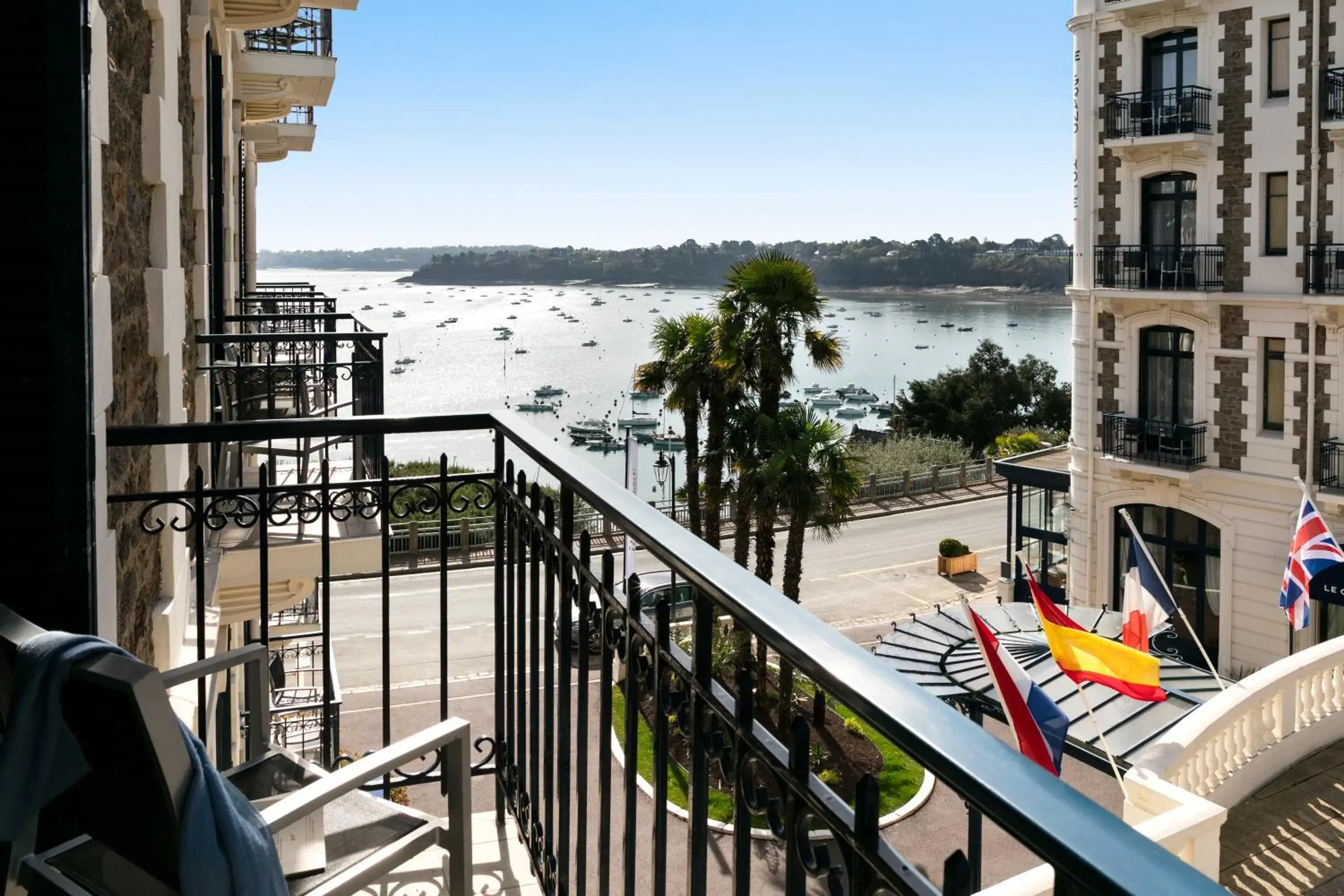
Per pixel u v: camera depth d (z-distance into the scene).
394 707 22.11
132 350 4.58
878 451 50.47
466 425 3.52
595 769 15.09
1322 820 9.30
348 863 2.44
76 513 2.91
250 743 3.03
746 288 19.56
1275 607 22.00
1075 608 18.05
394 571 32.75
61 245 2.85
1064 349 180.62
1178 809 7.39
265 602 3.48
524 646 3.31
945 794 16.80
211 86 10.16
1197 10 22.02
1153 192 23.58
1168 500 23.48
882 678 1.13
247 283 18.30
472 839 3.50
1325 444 20.86
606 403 124.75
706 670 1.65
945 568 34.09
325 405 7.95
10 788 1.74
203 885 1.73
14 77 2.81
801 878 1.30
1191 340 23.09
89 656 1.74
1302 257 20.95
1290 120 21.00
